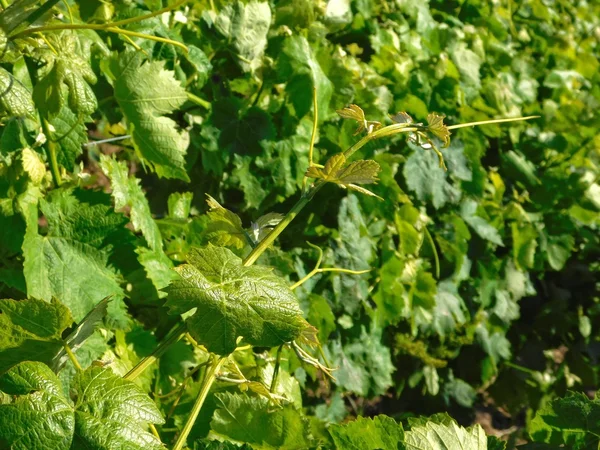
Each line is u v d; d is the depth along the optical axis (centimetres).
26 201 183
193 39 267
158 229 231
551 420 161
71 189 190
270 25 285
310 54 277
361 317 317
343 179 153
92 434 115
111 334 204
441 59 353
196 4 274
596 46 532
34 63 179
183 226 247
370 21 344
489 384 438
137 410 119
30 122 185
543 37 478
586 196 408
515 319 412
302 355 151
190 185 280
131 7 237
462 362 401
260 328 127
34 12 165
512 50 440
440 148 344
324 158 296
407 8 372
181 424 189
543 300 446
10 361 134
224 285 130
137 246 205
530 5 483
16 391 115
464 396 397
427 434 140
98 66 220
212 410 187
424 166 333
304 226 295
